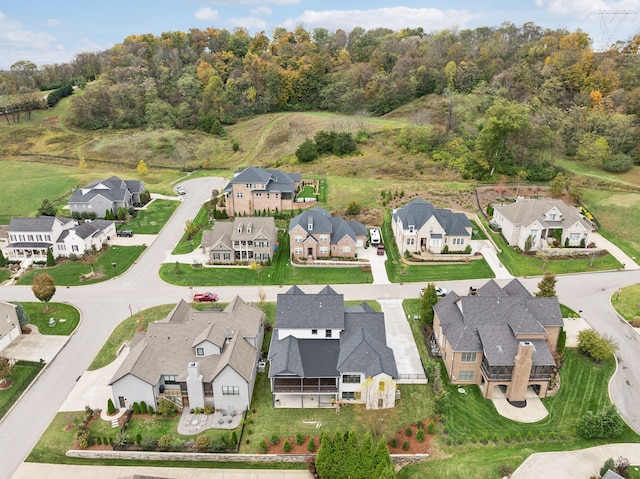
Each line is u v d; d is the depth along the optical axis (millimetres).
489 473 40500
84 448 43344
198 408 47531
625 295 67938
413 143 121562
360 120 136125
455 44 164000
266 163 129000
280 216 94500
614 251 80625
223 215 95688
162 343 50344
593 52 141250
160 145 142000
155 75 172750
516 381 47688
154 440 43219
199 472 41531
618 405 48312
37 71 190125
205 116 156375
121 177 123188
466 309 52188
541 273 74188
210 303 66625
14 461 42250
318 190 105062
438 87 151500
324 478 39656
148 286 72125
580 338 55812
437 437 44281
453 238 79875
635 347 57188
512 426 45625
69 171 126062
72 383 51594
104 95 156375
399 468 41688
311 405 48344
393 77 157750
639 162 112312
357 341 49531
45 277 64312
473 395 49594
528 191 100312
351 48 194125
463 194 100500
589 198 96000
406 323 61844
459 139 117688
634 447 43312
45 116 159750
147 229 92562
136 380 46656
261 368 53406
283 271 76062
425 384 51000
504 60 155375
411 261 78062
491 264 76938
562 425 45781
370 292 69625
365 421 46219
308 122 148375
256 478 40938
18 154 137625
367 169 115500
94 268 77688
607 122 113375
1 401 48875
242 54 198250
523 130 106250
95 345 57969
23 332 60500
